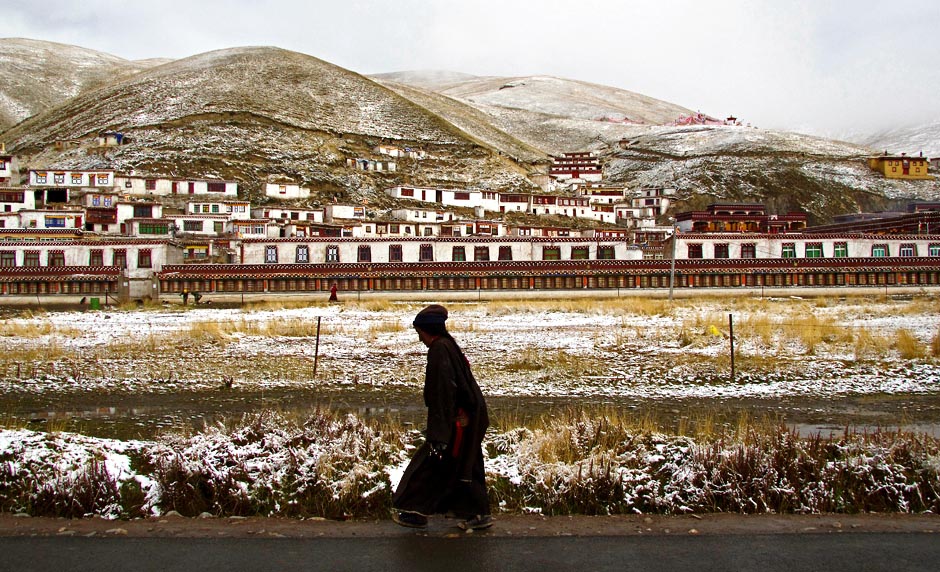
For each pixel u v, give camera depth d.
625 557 7.02
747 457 9.73
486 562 6.84
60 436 10.76
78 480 8.80
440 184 138.12
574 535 7.70
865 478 9.43
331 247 62.84
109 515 8.38
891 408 15.43
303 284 56.72
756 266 60.53
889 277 61.00
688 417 14.37
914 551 7.26
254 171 126.75
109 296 54.41
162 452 10.02
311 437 10.97
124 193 91.88
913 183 167.25
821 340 25.41
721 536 7.71
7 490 8.85
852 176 169.38
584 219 122.44
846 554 7.16
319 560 6.89
